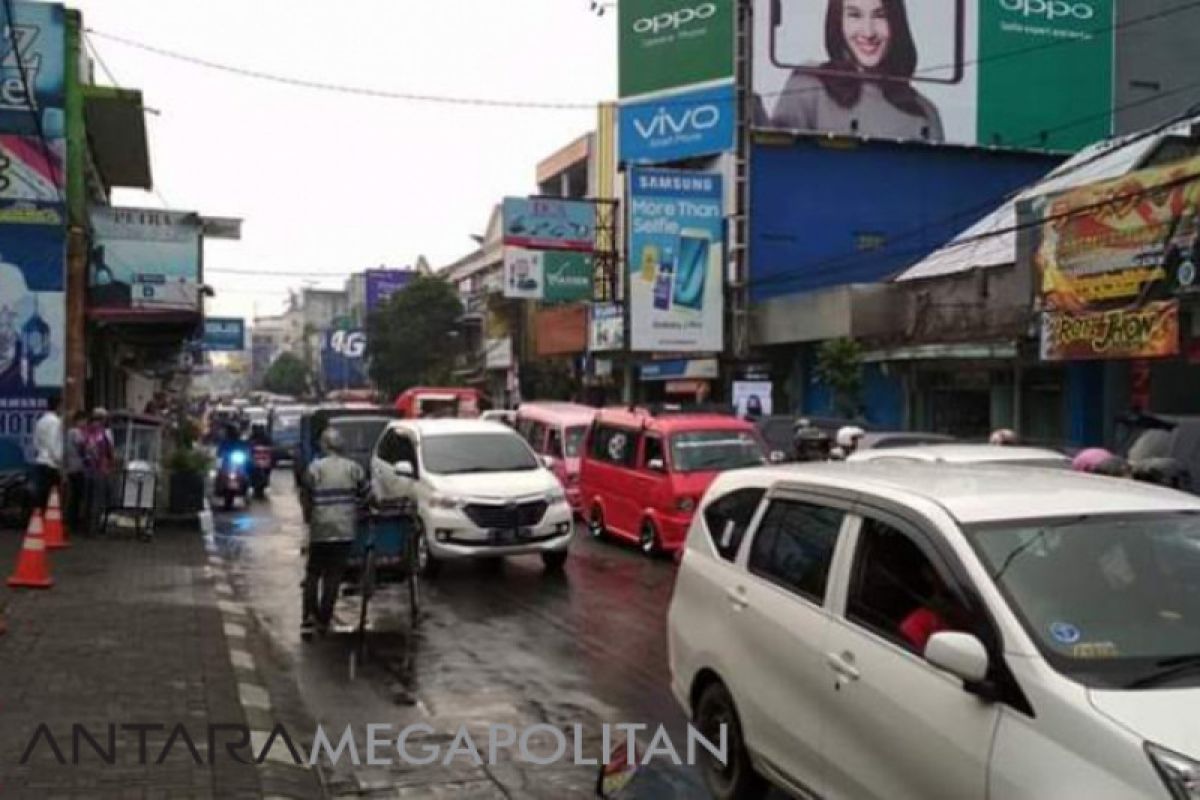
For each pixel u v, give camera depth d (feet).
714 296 102.89
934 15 108.06
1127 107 112.57
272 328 485.97
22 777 19.51
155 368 122.01
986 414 78.13
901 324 83.61
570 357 145.48
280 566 48.91
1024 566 14.11
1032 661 12.80
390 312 195.83
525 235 109.09
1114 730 11.62
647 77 109.91
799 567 17.67
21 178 58.08
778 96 104.73
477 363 183.62
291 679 29.04
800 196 105.40
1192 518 15.35
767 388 85.51
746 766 18.45
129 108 66.85
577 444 70.49
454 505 45.52
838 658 15.79
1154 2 113.39
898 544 15.64
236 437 79.92
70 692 25.03
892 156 107.96
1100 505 15.42
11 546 48.96
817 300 91.61
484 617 37.65
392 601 40.63
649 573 47.39
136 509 54.70
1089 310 61.67
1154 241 57.26
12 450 57.62
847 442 45.14
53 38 58.70
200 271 66.69
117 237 65.00
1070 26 111.24
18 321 57.88
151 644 30.09
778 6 104.73
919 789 13.91
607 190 136.87
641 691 27.71
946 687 13.71
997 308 72.69
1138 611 13.73
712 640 19.42
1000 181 110.52
